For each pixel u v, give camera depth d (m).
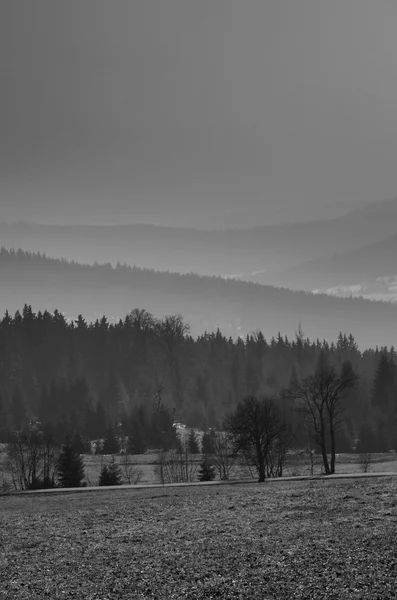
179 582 55.56
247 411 172.75
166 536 73.44
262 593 51.44
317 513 79.44
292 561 58.31
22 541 75.62
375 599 48.41
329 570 54.94
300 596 50.06
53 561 65.06
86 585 56.53
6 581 59.00
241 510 87.69
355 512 77.50
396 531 65.12
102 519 88.81
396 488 95.25
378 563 55.47
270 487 118.62
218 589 53.12
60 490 141.62
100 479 178.88
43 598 53.81
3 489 188.00
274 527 73.12
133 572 59.31
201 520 82.19
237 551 63.50
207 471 182.75
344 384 186.88
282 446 198.12
